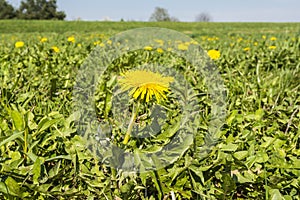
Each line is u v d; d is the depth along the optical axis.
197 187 1.24
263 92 2.50
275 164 1.36
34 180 1.13
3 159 1.23
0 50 5.91
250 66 4.33
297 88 3.03
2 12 68.06
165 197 1.32
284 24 45.56
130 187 1.15
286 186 1.26
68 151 1.28
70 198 1.25
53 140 1.50
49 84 2.74
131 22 45.31
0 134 1.29
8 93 2.02
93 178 1.29
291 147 1.58
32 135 1.27
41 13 70.31
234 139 1.53
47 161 1.31
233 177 1.26
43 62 3.76
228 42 9.53
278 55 4.70
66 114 2.08
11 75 3.04
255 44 7.61
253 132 1.66
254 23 48.19
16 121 1.21
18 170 1.16
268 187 1.17
